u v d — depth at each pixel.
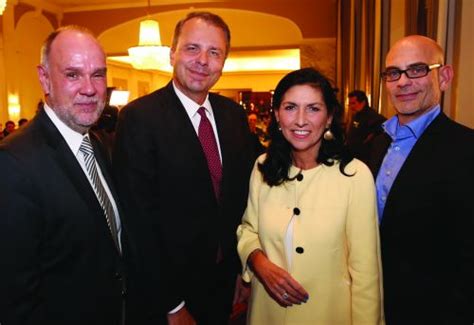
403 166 1.41
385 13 3.31
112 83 11.97
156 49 5.88
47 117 1.30
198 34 1.63
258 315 1.50
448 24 1.80
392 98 1.49
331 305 1.36
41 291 1.19
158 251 1.57
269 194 1.51
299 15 7.83
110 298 1.32
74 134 1.35
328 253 1.36
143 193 1.55
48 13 8.66
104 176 1.50
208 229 1.67
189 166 1.63
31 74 8.40
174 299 1.60
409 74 1.42
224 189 1.74
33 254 1.14
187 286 1.67
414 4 2.35
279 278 1.37
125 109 1.66
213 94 1.92
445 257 1.32
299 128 1.37
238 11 8.10
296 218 1.41
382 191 1.53
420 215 1.34
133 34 8.48
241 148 1.85
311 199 1.40
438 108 1.44
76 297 1.24
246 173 1.85
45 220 1.18
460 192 1.25
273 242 1.44
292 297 1.36
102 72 1.34
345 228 1.37
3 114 7.74
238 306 2.92
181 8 8.22
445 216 1.30
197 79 1.65
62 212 1.20
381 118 3.33
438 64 1.42
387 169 1.53
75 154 1.35
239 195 1.80
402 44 1.45
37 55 8.52
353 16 5.05
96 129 2.70
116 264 1.35
